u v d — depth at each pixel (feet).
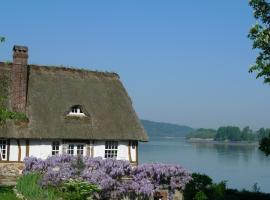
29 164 87.35
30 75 117.39
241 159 366.43
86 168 83.51
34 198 70.74
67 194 73.46
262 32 60.90
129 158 115.14
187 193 95.71
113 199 80.79
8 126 102.17
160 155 361.10
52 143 107.55
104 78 127.95
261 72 59.67
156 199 87.97
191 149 528.22
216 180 203.10
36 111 108.68
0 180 97.19
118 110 119.24
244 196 106.11
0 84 108.99
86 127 111.14
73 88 119.34
